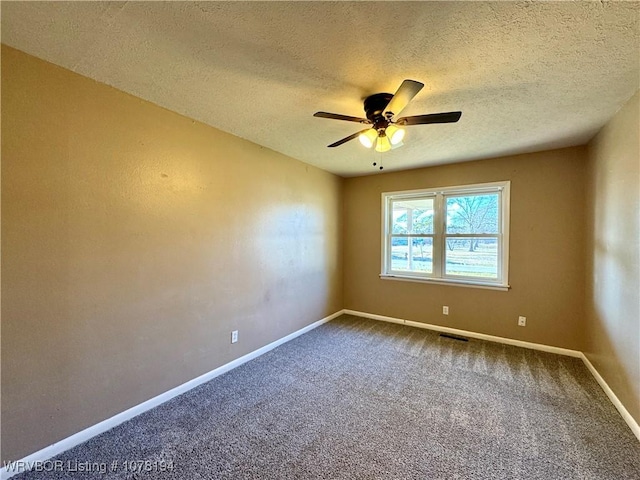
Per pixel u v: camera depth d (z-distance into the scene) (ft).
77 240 5.96
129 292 6.82
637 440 6.13
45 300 5.55
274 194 10.98
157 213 7.34
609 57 5.22
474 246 12.44
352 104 7.17
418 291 13.61
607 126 8.10
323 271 14.01
